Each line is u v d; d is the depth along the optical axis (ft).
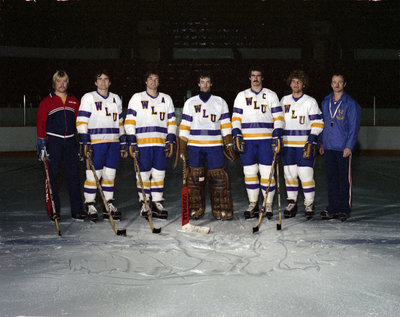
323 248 12.88
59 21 59.52
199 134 16.76
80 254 12.34
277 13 61.00
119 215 16.84
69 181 16.99
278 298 9.21
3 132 43.21
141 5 60.44
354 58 59.93
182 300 9.12
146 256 12.12
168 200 21.34
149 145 16.85
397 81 59.41
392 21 59.67
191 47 61.67
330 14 60.44
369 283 10.08
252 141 17.04
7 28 57.77
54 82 16.69
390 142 45.62
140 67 60.95
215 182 16.90
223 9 61.26
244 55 60.85
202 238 14.03
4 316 8.44
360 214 17.92
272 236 14.28
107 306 8.85
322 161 39.78
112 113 16.93
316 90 60.44
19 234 14.67
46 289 9.77
